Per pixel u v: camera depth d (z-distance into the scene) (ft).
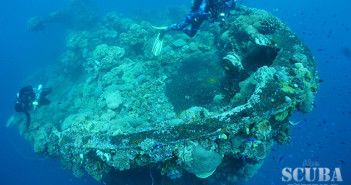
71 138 16.08
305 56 14.19
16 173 42.22
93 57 33.91
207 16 16.53
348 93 67.46
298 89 11.76
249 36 17.66
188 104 19.47
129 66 29.35
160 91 22.58
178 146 10.91
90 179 29.45
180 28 19.69
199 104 18.85
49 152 21.85
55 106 33.12
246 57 18.19
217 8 16.60
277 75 12.34
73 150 15.26
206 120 11.20
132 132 12.30
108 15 52.13
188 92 20.70
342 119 62.03
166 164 12.26
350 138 57.88
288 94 11.51
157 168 15.92
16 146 46.70
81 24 61.46
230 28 22.62
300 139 46.83
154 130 11.83
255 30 19.07
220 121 10.91
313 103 13.10
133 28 33.22
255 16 20.72
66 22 65.05
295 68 13.04
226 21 25.66
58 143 18.83
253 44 17.28
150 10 67.21
